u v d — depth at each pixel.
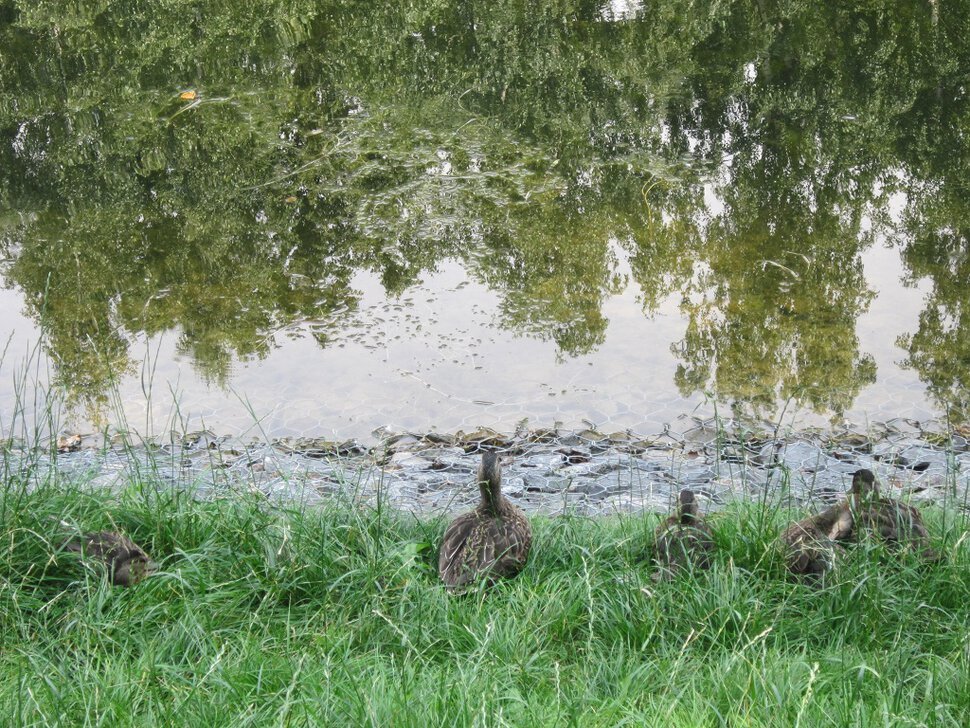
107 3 21.42
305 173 15.25
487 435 9.45
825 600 5.80
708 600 5.79
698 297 11.98
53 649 5.36
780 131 16.19
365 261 12.95
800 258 12.69
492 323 11.56
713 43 19.45
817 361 10.62
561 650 5.54
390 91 17.95
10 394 10.18
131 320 11.70
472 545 6.38
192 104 17.61
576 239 13.35
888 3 20.58
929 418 9.57
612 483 8.53
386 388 10.30
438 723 4.60
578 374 10.52
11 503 6.20
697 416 9.73
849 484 8.31
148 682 4.91
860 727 4.60
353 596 5.89
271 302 12.05
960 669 5.06
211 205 14.46
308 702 4.76
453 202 14.29
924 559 6.08
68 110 17.56
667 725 4.66
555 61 18.92
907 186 14.38
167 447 9.10
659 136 16.17
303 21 20.64
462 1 21.33
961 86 17.33
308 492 7.92
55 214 14.35
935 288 11.95
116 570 5.98
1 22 20.64
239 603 5.87
